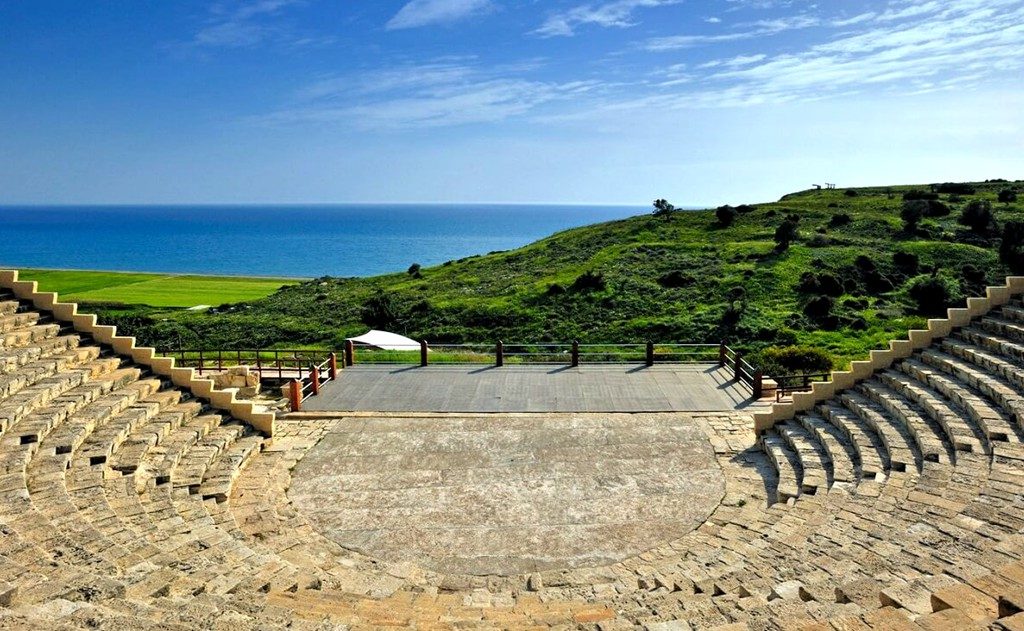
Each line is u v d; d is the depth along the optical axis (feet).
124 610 25.40
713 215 251.19
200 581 30.81
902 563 30.45
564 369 81.10
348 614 28.43
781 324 132.46
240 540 39.52
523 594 34.73
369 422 63.52
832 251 176.24
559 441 58.59
